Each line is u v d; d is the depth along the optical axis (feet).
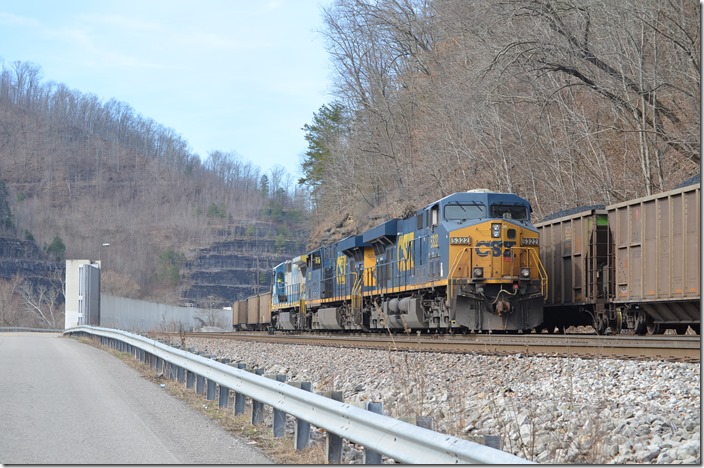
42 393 65.72
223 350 139.95
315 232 310.24
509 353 79.97
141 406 58.29
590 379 61.46
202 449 41.47
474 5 171.63
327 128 330.75
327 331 175.01
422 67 247.50
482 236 104.99
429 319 114.73
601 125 153.38
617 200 140.46
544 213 160.15
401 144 248.32
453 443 27.07
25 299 541.34
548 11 139.13
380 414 34.09
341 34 272.51
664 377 57.98
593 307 104.78
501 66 155.63
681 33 132.26
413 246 119.34
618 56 133.80
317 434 47.44
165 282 649.20
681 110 136.98
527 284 105.29
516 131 164.55
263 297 235.40
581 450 36.65
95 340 180.34
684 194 81.41
